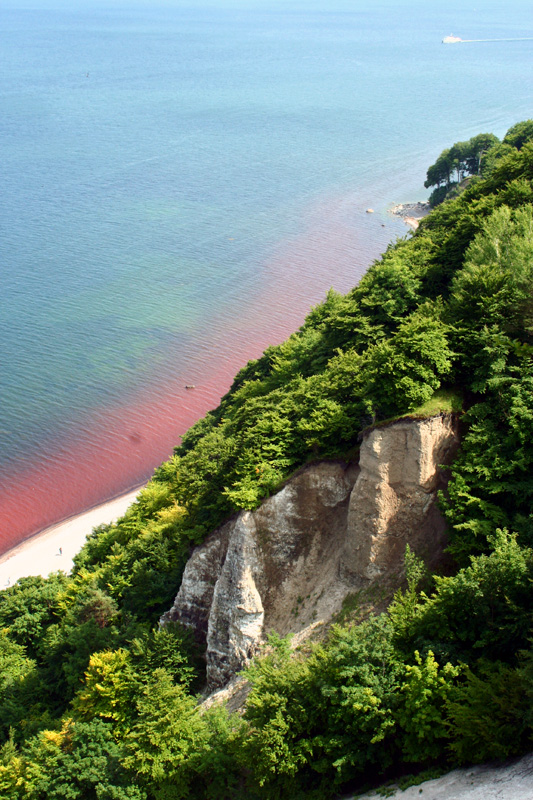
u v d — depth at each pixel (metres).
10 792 43.34
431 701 33.25
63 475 110.81
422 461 43.78
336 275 166.38
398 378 45.59
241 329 147.88
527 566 34.19
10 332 147.62
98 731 44.59
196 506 58.81
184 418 122.88
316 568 49.34
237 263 177.75
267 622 49.41
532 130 117.38
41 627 64.81
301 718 36.09
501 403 43.25
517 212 60.03
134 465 112.62
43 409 125.31
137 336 147.00
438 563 42.25
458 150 163.88
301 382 59.59
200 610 53.84
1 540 98.56
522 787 27.88
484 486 40.53
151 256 183.88
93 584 61.47
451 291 58.09
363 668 34.72
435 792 31.28
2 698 56.34
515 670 31.20
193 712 43.72
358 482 45.69
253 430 55.06
